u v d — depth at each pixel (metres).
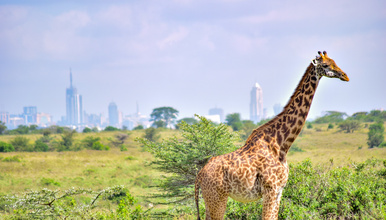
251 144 6.40
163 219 11.60
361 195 7.63
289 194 8.29
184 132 12.23
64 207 8.73
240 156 6.26
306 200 7.93
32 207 8.38
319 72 6.33
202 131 11.76
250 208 8.26
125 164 32.94
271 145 6.36
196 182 6.69
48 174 27.81
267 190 6.16
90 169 29.50
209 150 11.62
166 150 12.30
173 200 13.18
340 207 7.69
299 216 7.17
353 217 7.34
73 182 25.25
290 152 41.72
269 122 6.54
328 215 7.59
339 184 8.08
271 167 6.18
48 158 38.38
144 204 17.31
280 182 6.22
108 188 9.16
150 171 28.59
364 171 10.94
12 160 35.72
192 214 10.29
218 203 6.23
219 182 6.17
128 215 9.38
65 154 43.28
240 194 6.21
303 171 8.87
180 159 11.75
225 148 11.70
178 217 10.73
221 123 11.80
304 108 6.44
